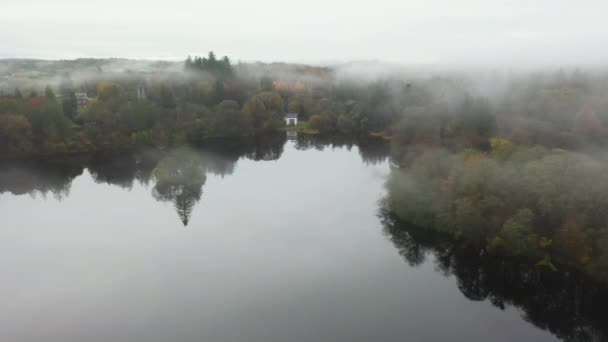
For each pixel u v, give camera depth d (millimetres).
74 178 97625
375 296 45781
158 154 119438
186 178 84500
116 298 45938
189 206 75562
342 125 158375
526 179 52281
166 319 41906
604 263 43625
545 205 49031
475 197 55594
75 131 127688
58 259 55375
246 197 80250
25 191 87375
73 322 41812
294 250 56781
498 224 52750
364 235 61594
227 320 41562
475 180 55438
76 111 141000
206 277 50031
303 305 44062
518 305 45812
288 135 156625
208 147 133250
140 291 47219
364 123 155500
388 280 49125
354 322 41125
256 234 62406
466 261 53656
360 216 69062
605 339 40312
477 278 50781
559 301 46844
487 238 52844
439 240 58094
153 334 39656
